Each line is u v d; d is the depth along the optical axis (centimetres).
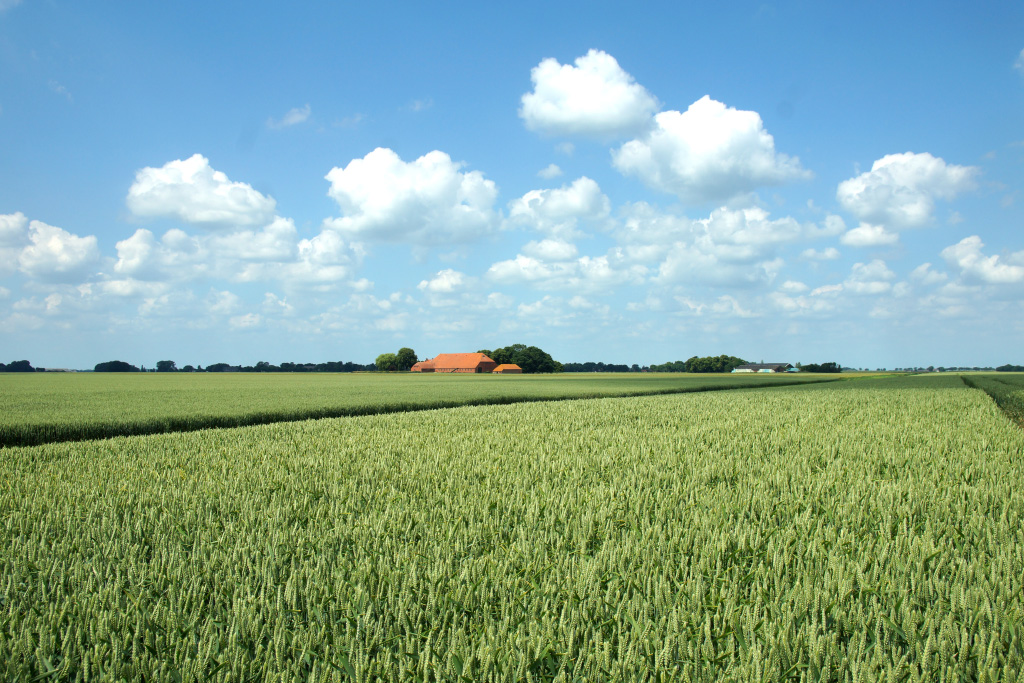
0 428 1410
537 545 447
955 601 338
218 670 279
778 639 293
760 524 496
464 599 352
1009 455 846
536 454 890
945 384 4409
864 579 373
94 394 3180
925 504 570
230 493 642
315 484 693
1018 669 279
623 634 312
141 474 772
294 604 349
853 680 265
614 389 3900
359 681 270
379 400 2602
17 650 297
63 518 546
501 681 271
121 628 326
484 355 15338
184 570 400
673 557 419
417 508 570
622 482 673
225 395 3066
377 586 378
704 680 271
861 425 1280
